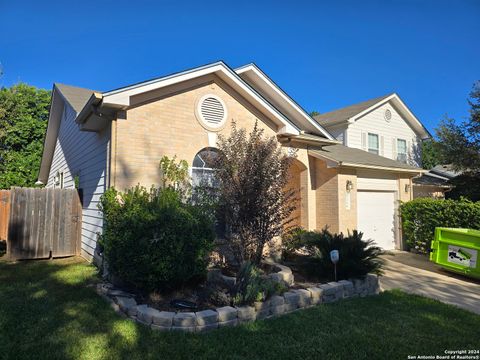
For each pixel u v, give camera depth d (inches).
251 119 367.6
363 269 257.3
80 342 157.8
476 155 617.3
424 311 213.6
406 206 486.6
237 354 150.1
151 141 297.9
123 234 216.5
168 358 144.6
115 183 276.4
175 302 201.2
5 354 145.0
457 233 328.8
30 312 195.0
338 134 716.7
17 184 748.0
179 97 317.4
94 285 256.4
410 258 431.2
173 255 213.2
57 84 508.1
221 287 229.5
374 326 185.6
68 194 398.0
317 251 273.6
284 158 285.7
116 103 269.1
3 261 358.0
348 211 441.7
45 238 380.2
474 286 292.0
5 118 634.2
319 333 174.7
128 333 168.2
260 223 273.9
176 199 253.6
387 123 767.1
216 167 280.7
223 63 332.5
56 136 614.9
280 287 225.5
